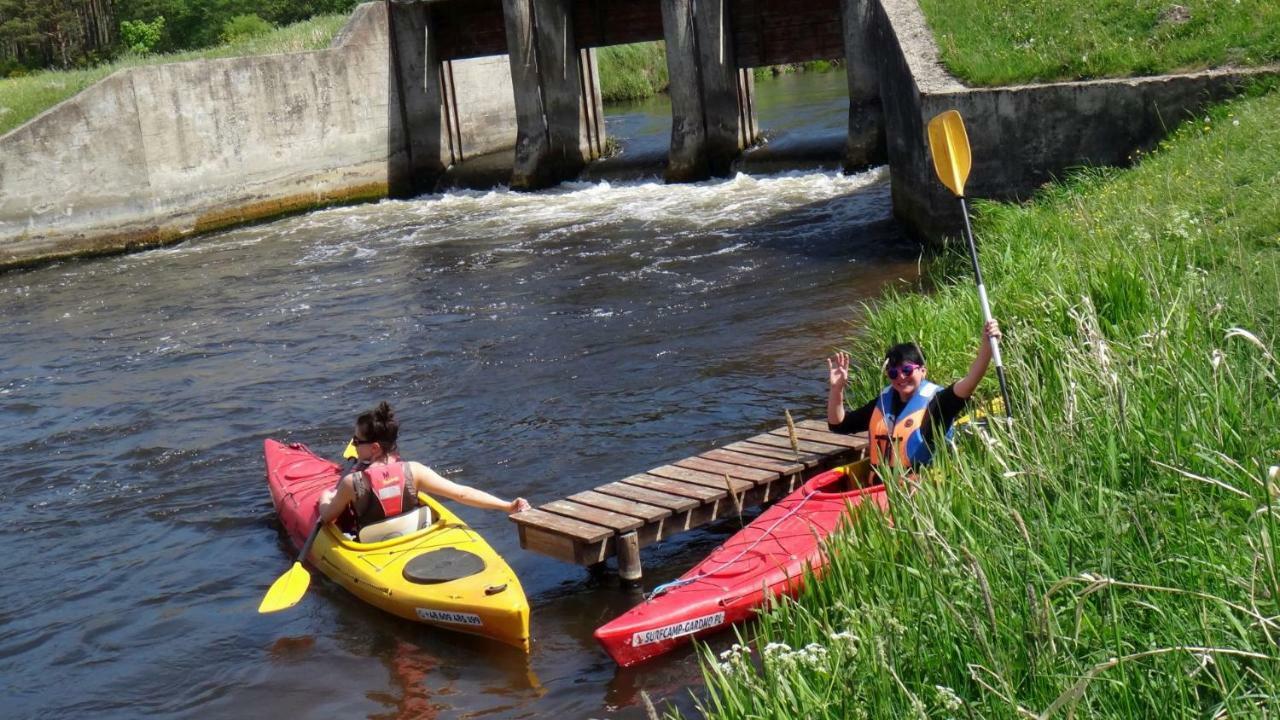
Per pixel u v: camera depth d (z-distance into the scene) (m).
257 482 8.70
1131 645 3.56
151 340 13.44
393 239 18.48
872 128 19.34
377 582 6.24
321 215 21.78
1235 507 4.04
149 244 19.78
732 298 12.71
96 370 12.36
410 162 24.14
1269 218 7.94
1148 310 6.71
